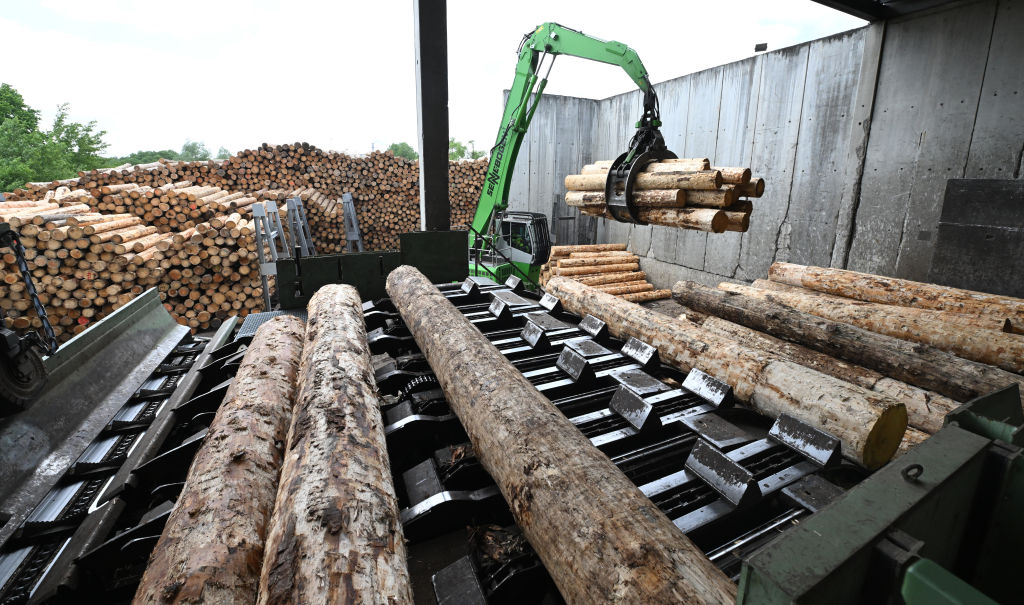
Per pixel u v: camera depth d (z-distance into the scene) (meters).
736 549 2.16
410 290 5.00
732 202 4.02
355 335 3.72
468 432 2.77
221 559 1.80
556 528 1.82
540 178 14.13
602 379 3.83
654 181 4.57
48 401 3.24
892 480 1.20
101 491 2.98
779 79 8.72
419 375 3.97
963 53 5.95
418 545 2.48
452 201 15.20
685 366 3.93
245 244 8.22
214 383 4.34
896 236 6.90
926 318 4.23
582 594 1.62
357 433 2.32
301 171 13.52
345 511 1.77
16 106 27.03
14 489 2.71
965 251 5.37
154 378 4.52
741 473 2.37
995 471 1.37
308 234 11.53
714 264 10.38
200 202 9.30
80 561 2.31
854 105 7.51
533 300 6.29
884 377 3.63
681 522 2.25
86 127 26.64
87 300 7.32
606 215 5.45
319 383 2.78
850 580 0.96
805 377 3.11
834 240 7.92
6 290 6.95
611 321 4.92
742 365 3.47
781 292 5.81
